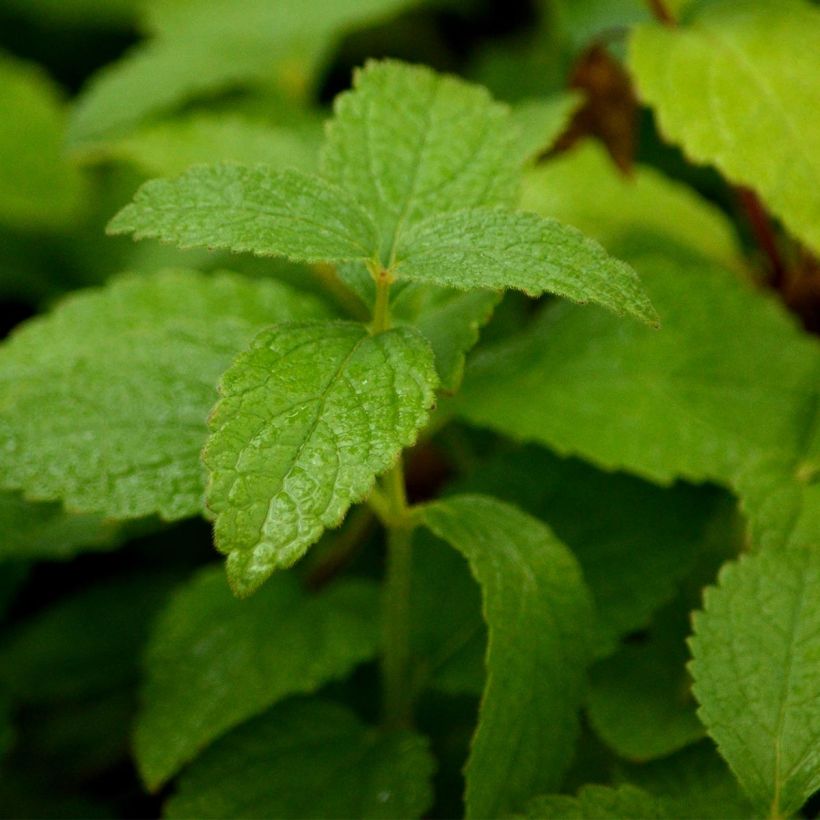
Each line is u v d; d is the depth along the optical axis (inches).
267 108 41.1
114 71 40.4
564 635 29.0
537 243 28.0
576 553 30.9
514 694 28.6
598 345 31.3
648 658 30.5
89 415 29.2
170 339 29.9
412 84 30.0
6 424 29.1
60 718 33.1
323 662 30.5
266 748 30.3
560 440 30.5
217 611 30.9
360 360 27.9
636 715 30.0
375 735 30.4
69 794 32.7
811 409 30.7
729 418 30.7
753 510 29.6
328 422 27.5
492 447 33.6
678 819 28.6
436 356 28.9
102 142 36.5
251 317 31.2
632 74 31.6
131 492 28.7
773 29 31.9
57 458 28.9
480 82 45.1
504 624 28.6
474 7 53.0
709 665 28.7
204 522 36.0
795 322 32.5
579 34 42.2
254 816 29.9
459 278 27.8
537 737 28.8
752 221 32.6
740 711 28.5
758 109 31.2
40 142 42.5
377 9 40.5
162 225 28.0
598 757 30.6
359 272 28.9
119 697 33.2
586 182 34.1
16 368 30.5
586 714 30.8
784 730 28.4
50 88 45.7
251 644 30.6
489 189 29.6
